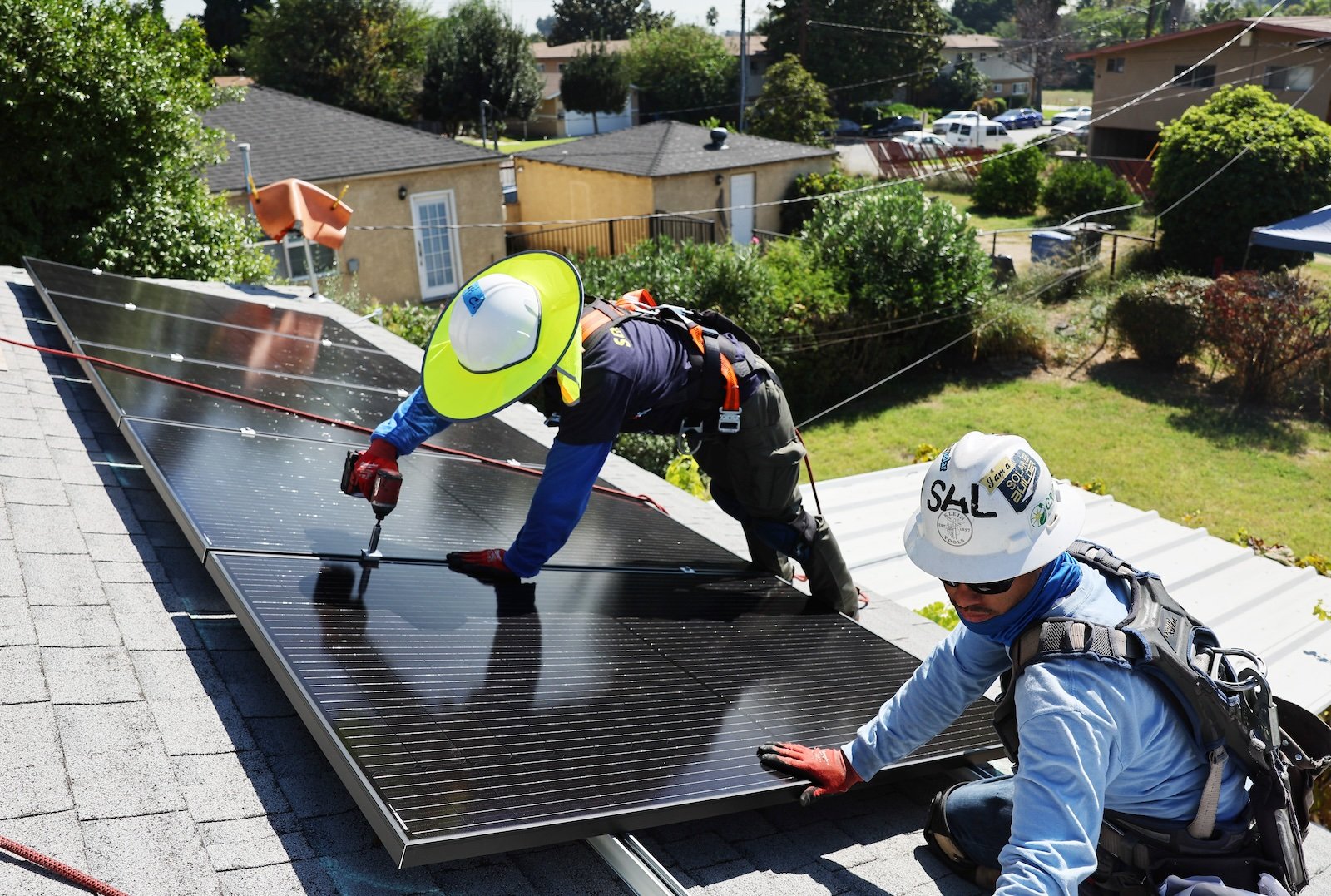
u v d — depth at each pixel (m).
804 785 2.66
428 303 24.67
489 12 52.03
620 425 3.54
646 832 2.63
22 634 2.68
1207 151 24.12
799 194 30.31
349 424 4.73
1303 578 8.67
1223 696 2.10
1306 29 32.72
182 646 2.90
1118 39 88.31
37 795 2.11
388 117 50.50
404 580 3.15
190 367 4.89
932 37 67.38
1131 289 21.17
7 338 5.38
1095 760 1.97
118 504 3.74
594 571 3.87
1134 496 15.92
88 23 12.30
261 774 2.43
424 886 2.20
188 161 13.88
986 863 2.65
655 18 91.81
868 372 20.33
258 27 49.00
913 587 7.27
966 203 38.16
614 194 28.89
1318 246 20.47
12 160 12.07
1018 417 19.11
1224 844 2.19
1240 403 19.31
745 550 5.72
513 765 2.30
